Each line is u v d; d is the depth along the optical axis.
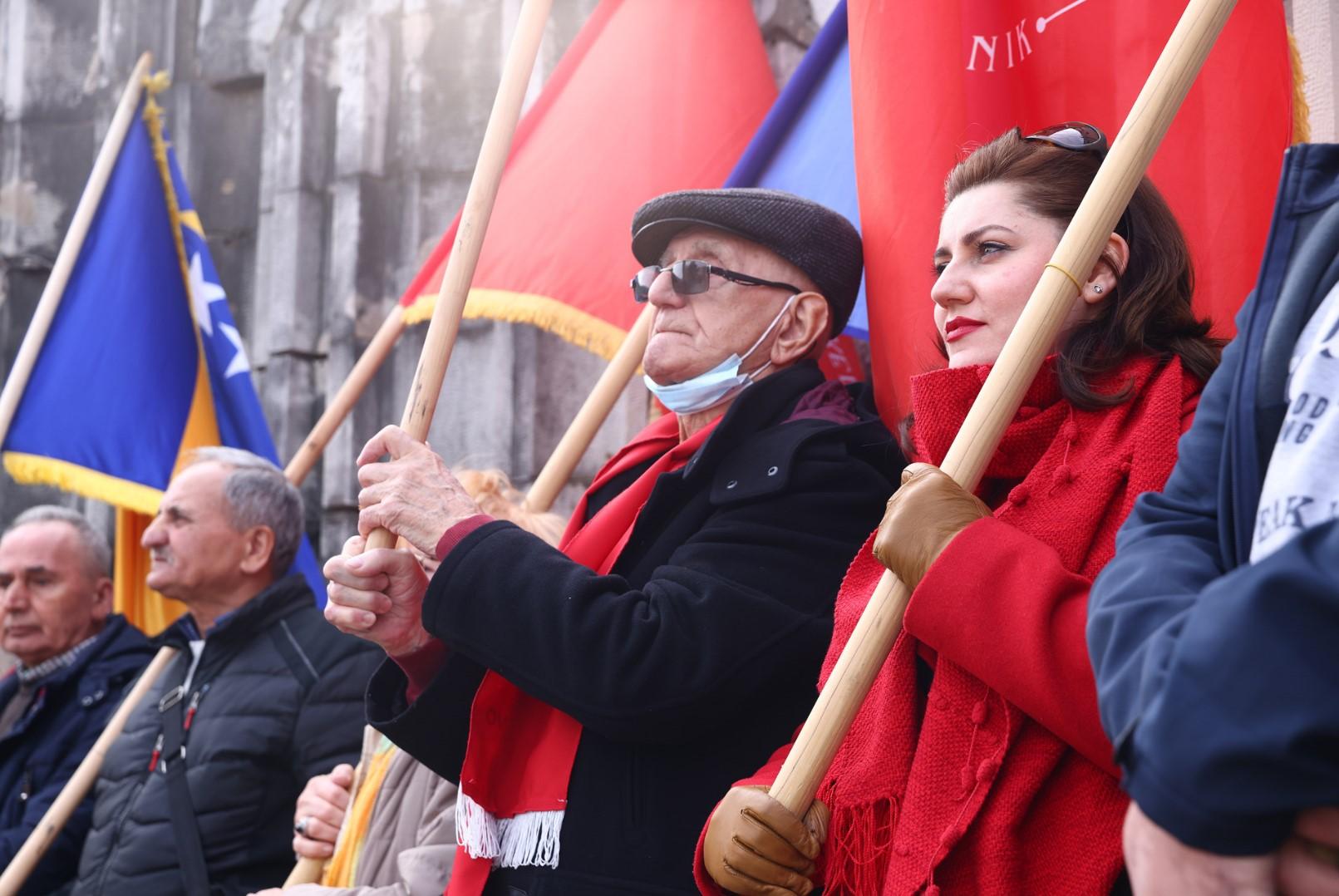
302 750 3.25
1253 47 2.30
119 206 4.80
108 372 4.70
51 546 4.55
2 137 6.93
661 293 2.36
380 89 6.07
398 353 5.77
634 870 1.92
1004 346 1.56
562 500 5.23
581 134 3.70
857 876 1.52
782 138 3.15
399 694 2.22
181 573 3.69
